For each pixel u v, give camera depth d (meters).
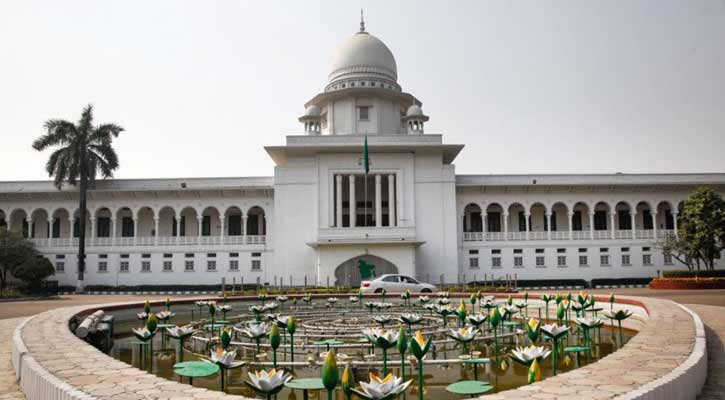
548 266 52.50
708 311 20.36
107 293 48.50
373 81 57.41
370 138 50.84
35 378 8.01
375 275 48.31
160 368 12.09
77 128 48.81
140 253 52.28
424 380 10.33
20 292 44.25
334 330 17.05
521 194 53.78
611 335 16.33
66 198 53.69
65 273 52.19
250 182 53.72
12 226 55.50
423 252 50.56
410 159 51.47
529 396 5.98
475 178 54.28
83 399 6.14
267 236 52.12
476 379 10.07
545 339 15.16
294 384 8.61
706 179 54.00
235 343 14.56
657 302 18.84
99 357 9.18
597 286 50.78
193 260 52.16
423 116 55.16
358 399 9.11
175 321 22.09
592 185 52.84
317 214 50.41
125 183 53.72
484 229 53.22
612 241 52.88
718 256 44.50
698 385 8.21
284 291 36.00
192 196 53.22
